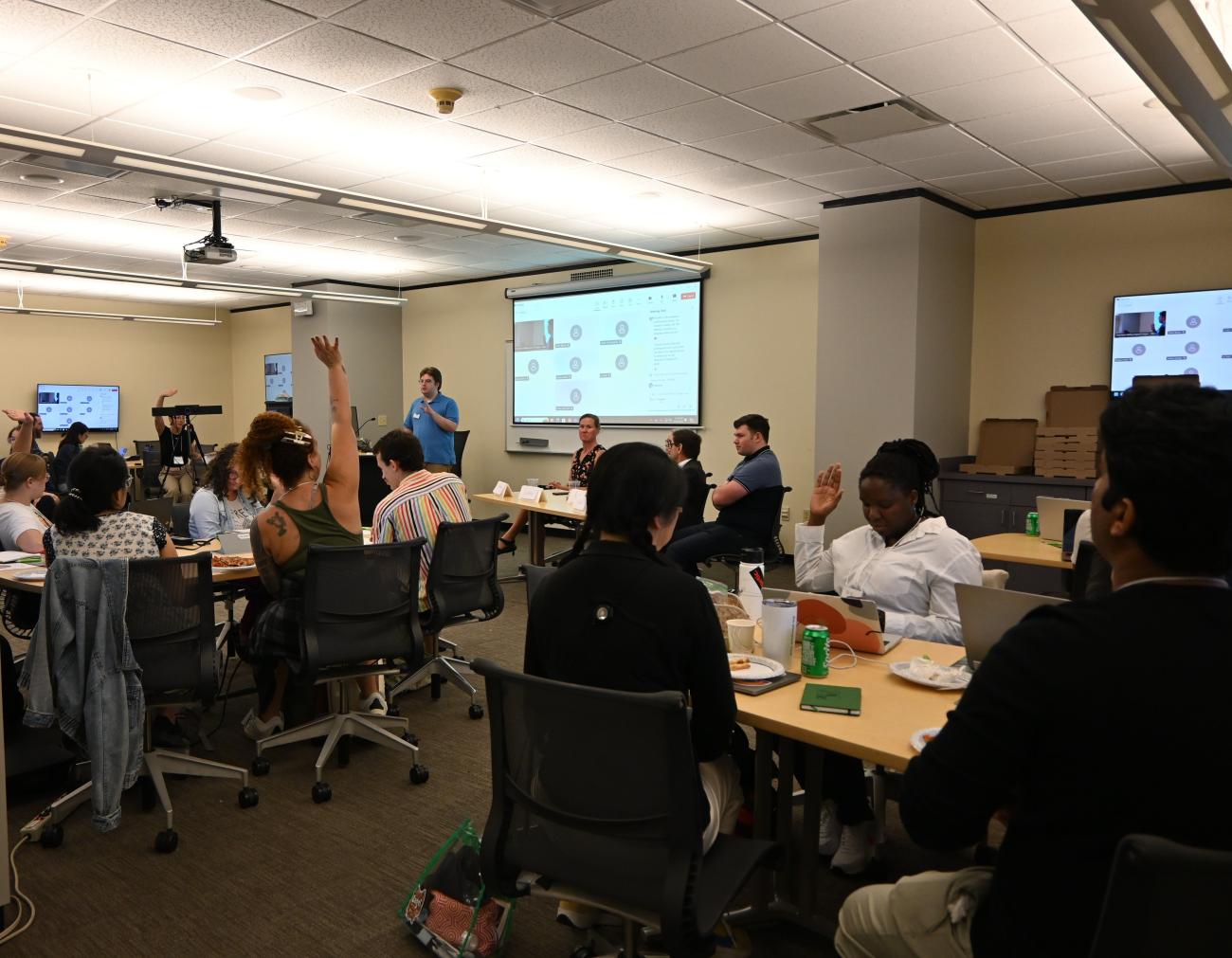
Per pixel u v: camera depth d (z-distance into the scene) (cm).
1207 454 99
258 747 310
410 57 367
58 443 1107
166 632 262
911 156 504
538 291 894
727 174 549
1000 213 628
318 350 314
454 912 204
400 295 1060
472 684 408
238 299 1156
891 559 257
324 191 451
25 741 301
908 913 132
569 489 682
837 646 221
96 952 205
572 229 719
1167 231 564
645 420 822
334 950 206
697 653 153
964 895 128
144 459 945
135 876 240
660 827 139
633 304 824
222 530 413
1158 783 95
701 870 156
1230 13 262
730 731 160
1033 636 105
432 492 356
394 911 223
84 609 251
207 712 375
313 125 458
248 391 1265
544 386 902
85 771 293
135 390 1189
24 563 345
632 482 158
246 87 403
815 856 206
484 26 337
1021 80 386
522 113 437
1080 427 573
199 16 328
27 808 283
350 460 314
